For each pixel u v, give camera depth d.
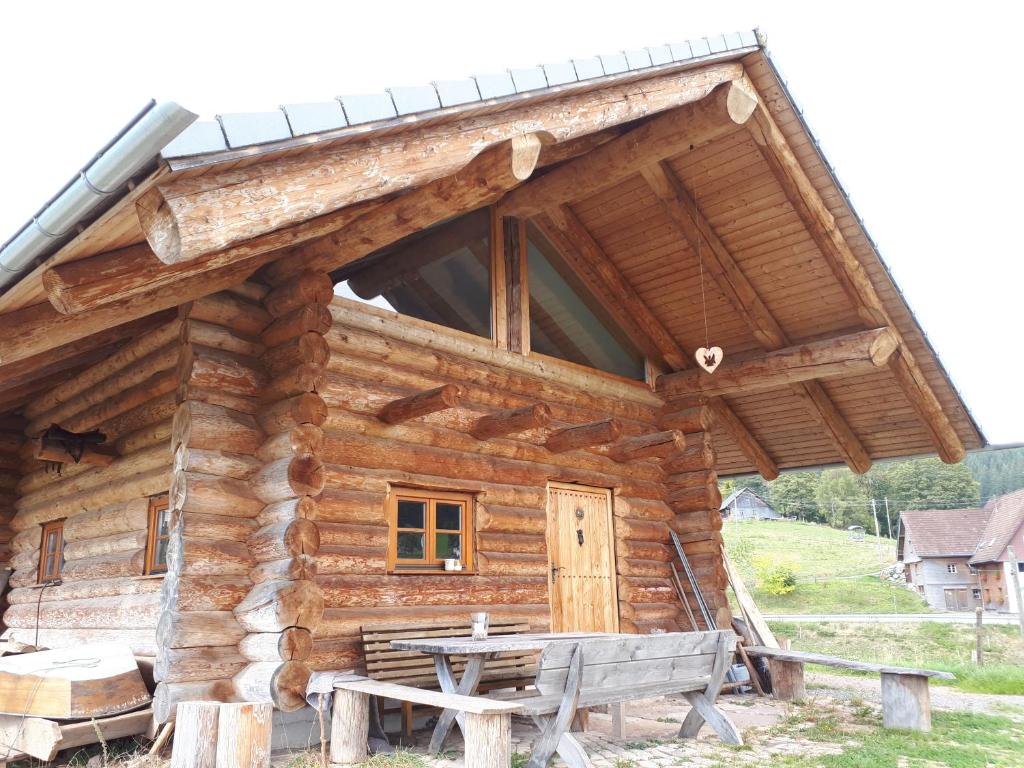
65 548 8.30
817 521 71.12
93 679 5.55
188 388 6.14
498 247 9.07
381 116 4.81
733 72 7.47
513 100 5.65
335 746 5.51
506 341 8.91
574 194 8.51
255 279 6.81
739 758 5.76
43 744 5.27
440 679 5.84
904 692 7.04
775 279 9.48
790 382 9.88
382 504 7.09
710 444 10.55
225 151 4.14
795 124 7.96
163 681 5.51
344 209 5.70
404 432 7.46
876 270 8.88
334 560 6.60
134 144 3.72
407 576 7.17
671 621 10.01
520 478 8.46
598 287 10.14
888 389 10.39
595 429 7.97
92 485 7.99
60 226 4.28
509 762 4.70
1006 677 10.55
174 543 5.83
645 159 7.87
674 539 10.34
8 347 5.26
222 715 4.84
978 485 68.19
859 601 43.34
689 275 9.80
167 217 4.18
